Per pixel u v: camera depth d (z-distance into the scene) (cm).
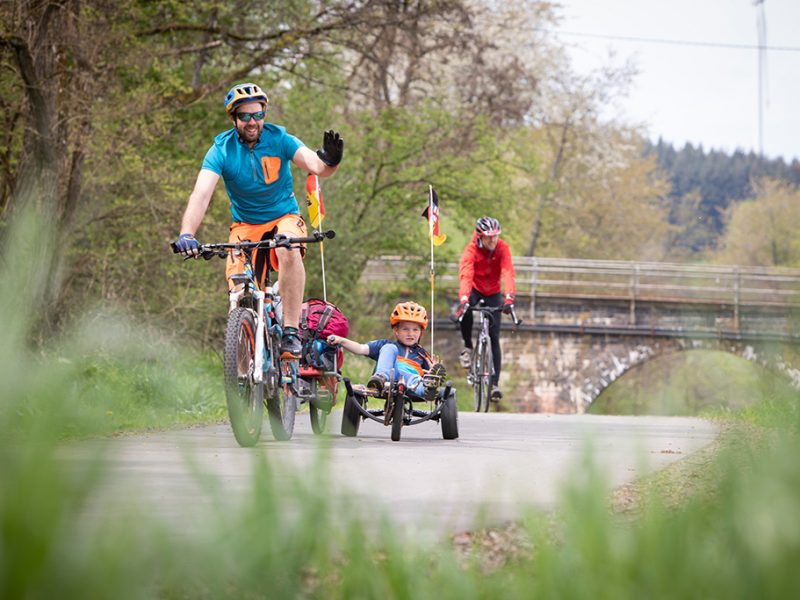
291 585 387
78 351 455
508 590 414
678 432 1825
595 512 388
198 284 4456
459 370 10788
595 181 16250
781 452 386
